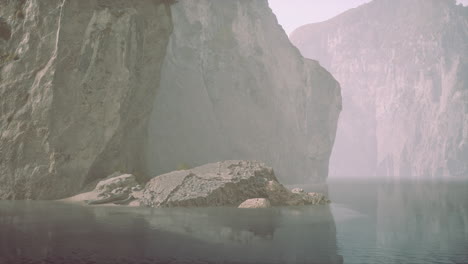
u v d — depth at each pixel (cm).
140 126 4581
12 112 3441
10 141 3391
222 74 7994
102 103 3675
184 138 6819
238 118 7950
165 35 4522
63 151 3412
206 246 1346
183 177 3183
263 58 8862
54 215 2192
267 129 8288
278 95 9006
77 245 1345
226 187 3144
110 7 3794
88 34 3606
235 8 8631
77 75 3541
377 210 2692
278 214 2420
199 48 7631
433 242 1459
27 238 1470
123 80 3775
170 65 7019
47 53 3481
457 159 16400
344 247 1351
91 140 3588
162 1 4450
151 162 6191
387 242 1458
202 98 7400
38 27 3525
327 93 9731
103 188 3303
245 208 2862
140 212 2431
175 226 1808
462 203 3238
